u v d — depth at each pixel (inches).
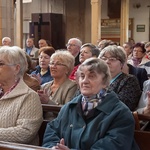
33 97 111.0
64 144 98.7
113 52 135.4
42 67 192.5
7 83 113.0
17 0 555.8
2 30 451.5
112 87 135.0
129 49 311.9
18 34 559.2
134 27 650.8
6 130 105.3
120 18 614.9
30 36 662.5
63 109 105.3
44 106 121.5
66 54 151.4
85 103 100.0
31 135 107.0
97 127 95.7
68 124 101.5
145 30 644.1
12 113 108.7
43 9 703.7
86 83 98.7
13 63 111.3
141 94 138.3
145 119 107.3
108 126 94.6
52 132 104.0
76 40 219.8
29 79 148.1
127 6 566.6
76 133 97.7
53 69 149.7
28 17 710.5
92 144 94.7
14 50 113.1
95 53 183.9
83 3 677.3
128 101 132.1
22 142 106.0
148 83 140.0
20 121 107.3
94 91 98.6
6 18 456.4
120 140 92.0
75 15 684.7
